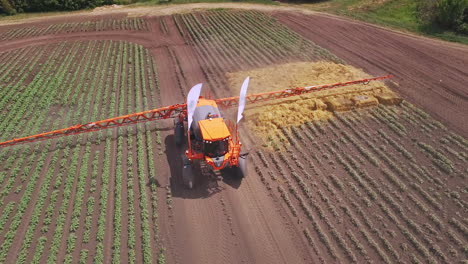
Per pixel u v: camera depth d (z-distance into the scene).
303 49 26.72
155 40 30.20
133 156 16.16
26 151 16.39
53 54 27.62
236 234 12.26
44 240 12.04
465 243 11.57
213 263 11.28
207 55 26.59
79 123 18.64
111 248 11.88
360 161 15.37
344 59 24.98
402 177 14.50
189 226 12.57
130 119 17.20
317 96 19.83
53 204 13.51
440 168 14.89
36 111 19.78
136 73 23.75
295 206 13.30
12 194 14.16
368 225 12.37
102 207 13.27
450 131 17.11
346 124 17.86
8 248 11.88
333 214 12.86
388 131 17.34
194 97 12.50
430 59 24.83
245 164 13.92
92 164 15.52
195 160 15.03
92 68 24.97
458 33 28.73
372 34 29.53
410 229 12.21
